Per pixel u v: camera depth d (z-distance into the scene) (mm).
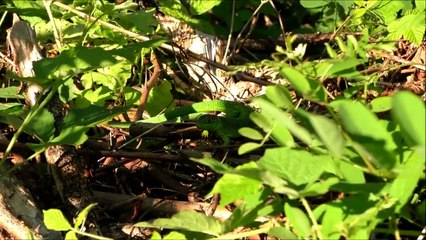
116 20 4363
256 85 4348
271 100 2471
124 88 4051
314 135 2352
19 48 3330
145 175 3598
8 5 4395
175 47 4480
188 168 3707
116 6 4086
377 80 3648
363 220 2137
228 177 2258
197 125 3688
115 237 3070
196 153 3463
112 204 3314
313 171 2244
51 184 3090
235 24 5746
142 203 3285
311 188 2195
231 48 5215
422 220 2359
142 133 3740
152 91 4113
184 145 3789
